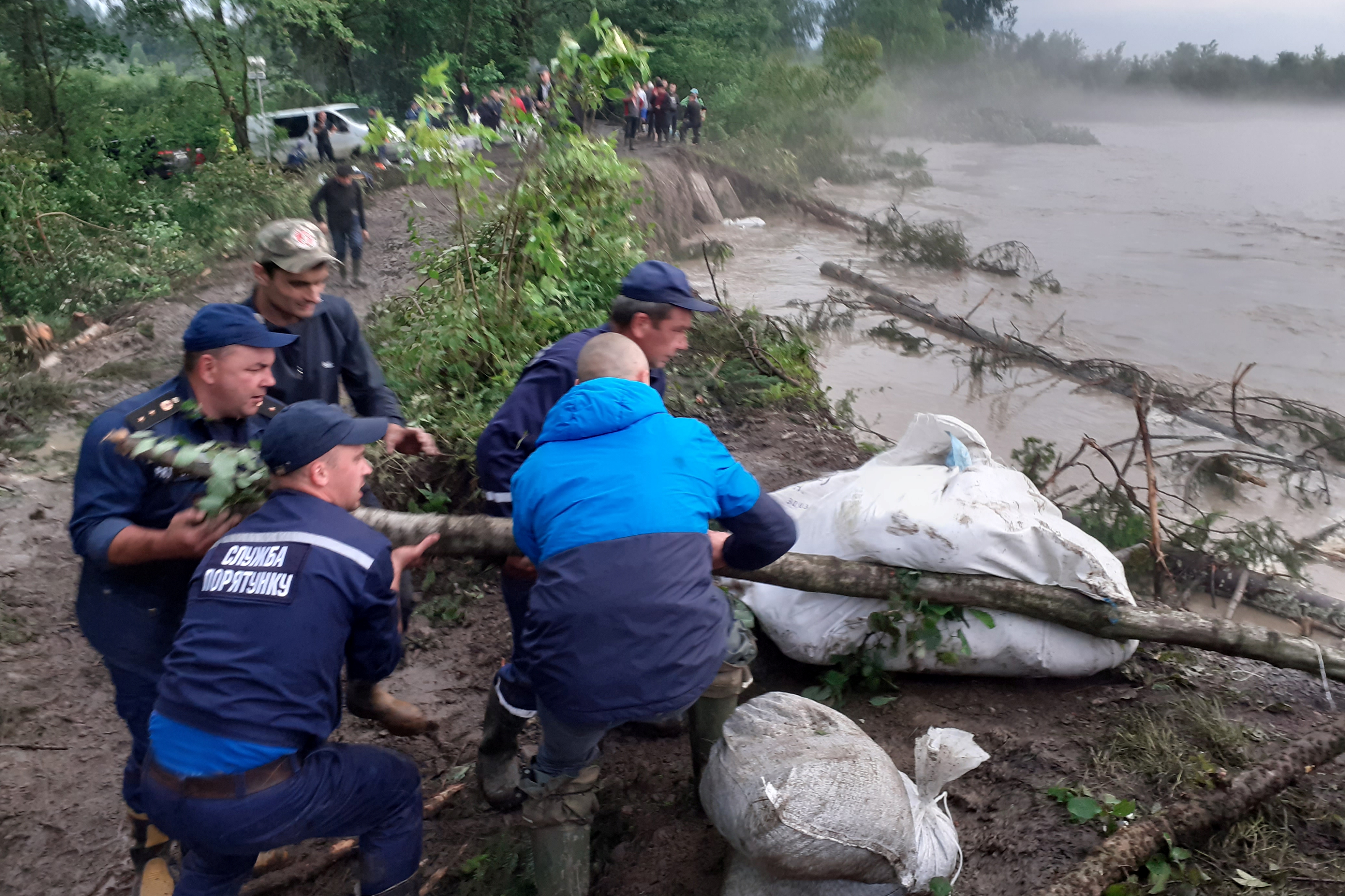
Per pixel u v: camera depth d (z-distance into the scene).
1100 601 3.47
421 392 5.66
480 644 4.35
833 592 3.48
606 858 3.09
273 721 2.31
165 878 3.05
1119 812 2.79
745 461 5.98
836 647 3.61
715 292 9.51
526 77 27.83
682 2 29.25
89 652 4.32
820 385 9.20
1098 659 3.58
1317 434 8.24
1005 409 9.19
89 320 9.37
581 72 6.36
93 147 18.77
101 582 2.71
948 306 13.52
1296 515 7.00
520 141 6.56
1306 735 3.17
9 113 17.67
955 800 3.05
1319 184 29.08
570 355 3.07
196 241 13.23
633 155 19.81
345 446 2.51
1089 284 14.89
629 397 2.52
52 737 3.81
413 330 6.46
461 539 3.09
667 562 2.37
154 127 20.89
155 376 7.90
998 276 15.61
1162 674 3.67
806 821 2.39
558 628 2.34
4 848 3.32
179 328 9.45
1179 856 2.71
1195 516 6.92
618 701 2.30
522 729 3.22
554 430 2.54
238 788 2.29
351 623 2.49
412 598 3.46
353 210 10.98
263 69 20.48
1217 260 16.88
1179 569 5.29
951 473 3.76
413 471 4.97
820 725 2.71
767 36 40.00
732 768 2.55
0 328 8.38
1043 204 24.28
